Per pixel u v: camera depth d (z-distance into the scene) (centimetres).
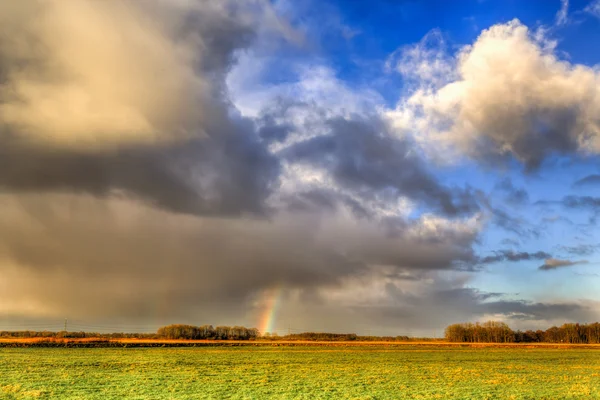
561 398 3725
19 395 3409
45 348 8800
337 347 12275
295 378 4753
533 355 9494
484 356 8931
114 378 4469
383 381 4603
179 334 17425
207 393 3675
